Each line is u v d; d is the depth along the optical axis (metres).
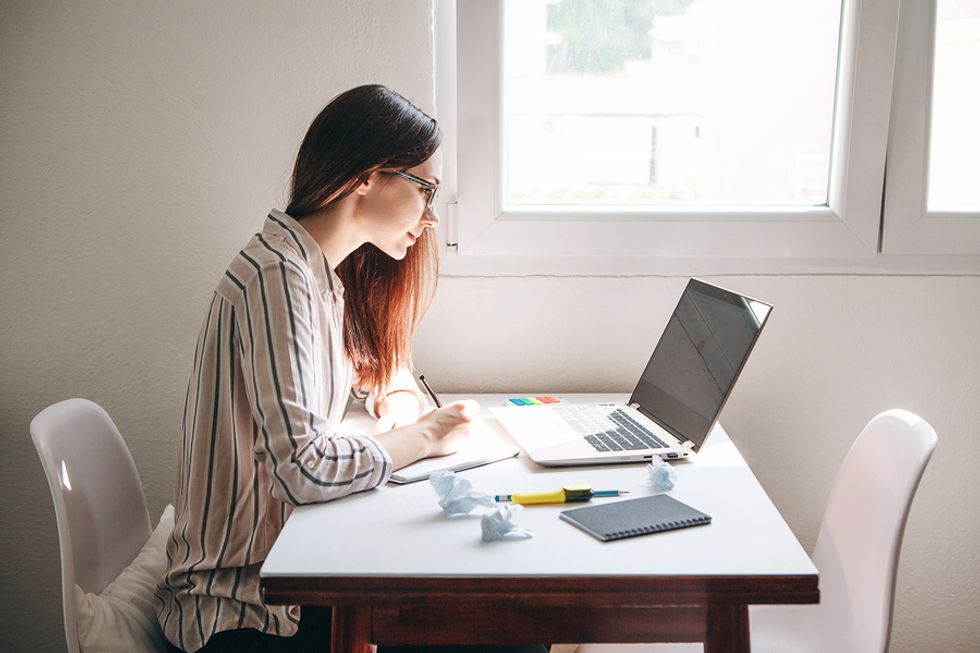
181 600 1.26
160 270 1.85
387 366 1.62
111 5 1.76
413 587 1.01
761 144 1.82
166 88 1.79
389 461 1.26
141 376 1.89
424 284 1.71
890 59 1.72
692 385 1.49
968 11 1.76
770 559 1.04
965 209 1.81
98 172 1.81
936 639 1.94
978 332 1.84
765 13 1.77
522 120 1.82
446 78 1.80
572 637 1.04
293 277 1.23
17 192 1.82
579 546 1.08
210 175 1.82
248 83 1.79
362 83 1.79
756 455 1.89
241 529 1.26
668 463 1.39
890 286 1.82
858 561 1.31
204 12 1.77
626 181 1.84
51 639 1.97
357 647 1.04
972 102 1.79
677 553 1.06
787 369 1.86
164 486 1.92
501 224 1.81
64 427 1.35
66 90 1.79
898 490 1.24
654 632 1.03
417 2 1.76
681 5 1.78
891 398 1.86
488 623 1.04
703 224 1.80
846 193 1.78
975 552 1.91
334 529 1.13
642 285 1.83
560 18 1.78
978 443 1.87
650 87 1.80
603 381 1.87
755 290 1.83
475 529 1.13
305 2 1.76
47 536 1.93
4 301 1.85
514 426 1.52
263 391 1.19
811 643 1.39
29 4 1.76
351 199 1.35
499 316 1.85
